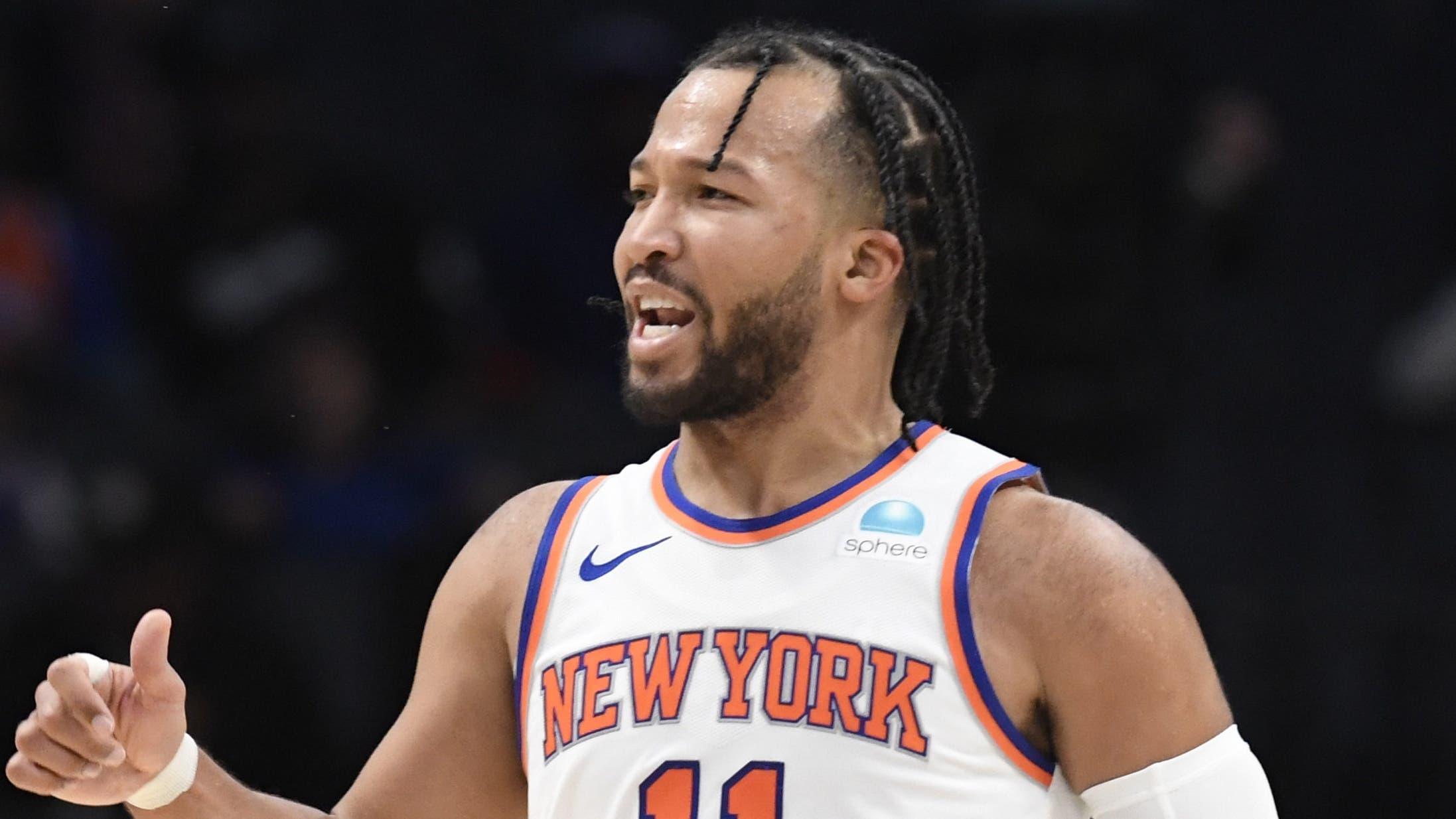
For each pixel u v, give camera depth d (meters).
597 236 26.23
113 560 20.66
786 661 8.65
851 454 9.22
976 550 8.80
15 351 22.75
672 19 28.30
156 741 8.66
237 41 25.75
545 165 28.55
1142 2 21.31
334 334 23.69
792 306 8.99
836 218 9.08
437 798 9.60
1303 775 22.11
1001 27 18.83
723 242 8.90
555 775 8.99
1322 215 27.36
